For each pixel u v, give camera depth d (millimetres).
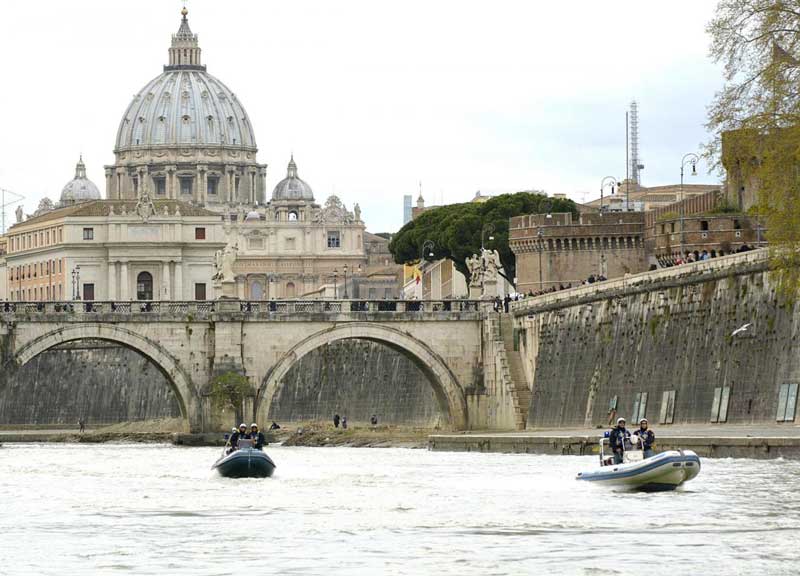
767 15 133375
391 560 87750
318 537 96500
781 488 113250
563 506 108625
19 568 86688
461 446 185750
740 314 162625
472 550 90625
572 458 154125
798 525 96875
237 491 127250
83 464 172125
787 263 134875
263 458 142375
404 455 180000
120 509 114000
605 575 82688
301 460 173000
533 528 98312
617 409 186875
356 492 123500
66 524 105125
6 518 108812
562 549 90312
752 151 132750
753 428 150125
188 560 88625
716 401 164750
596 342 195250
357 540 95000
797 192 131875
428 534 96938
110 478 145500
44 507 116000
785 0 133875
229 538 96625
